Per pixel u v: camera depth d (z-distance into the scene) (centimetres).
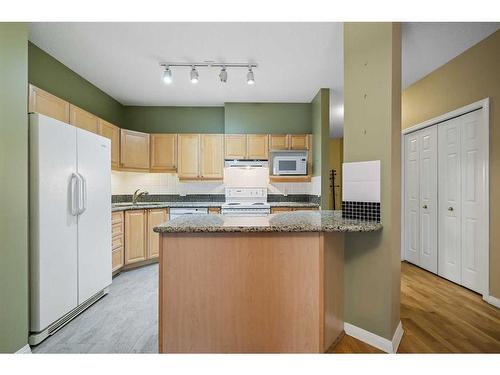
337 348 178
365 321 187
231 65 310
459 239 290
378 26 182
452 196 298
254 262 160
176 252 159
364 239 188
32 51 262
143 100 437
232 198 455
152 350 179
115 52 281
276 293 161
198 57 292
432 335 196
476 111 266
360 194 189
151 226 381
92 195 246
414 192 360
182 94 410
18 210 170
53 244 199
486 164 251
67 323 216
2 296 159
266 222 172
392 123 176
